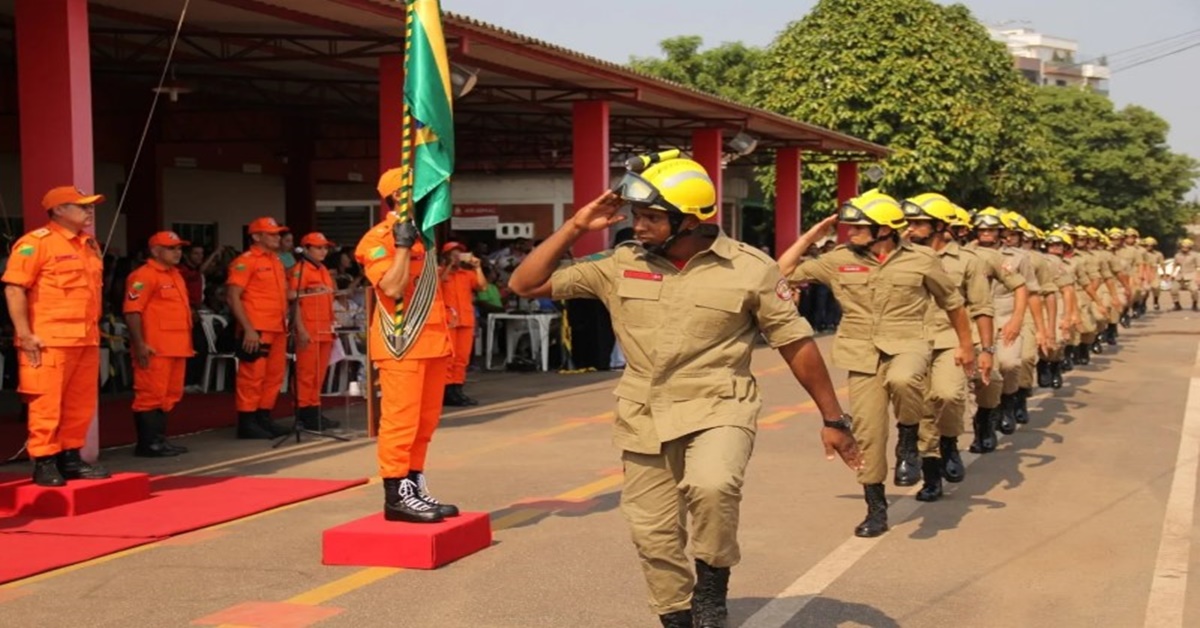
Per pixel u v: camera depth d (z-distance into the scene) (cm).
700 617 497
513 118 2447
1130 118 5597
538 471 1005
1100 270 2112
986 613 595
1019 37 11344
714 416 489
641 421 496
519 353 1986
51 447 839
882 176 2577
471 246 2789
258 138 2445
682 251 498
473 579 662
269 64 1770
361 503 882
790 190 2753
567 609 604
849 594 630
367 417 1227
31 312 840
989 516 816
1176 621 580
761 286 494
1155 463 1020
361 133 2714
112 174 2175
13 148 1917
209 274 1752
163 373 1088
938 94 3234
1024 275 1126
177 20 1409
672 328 492
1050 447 1107
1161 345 2242
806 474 977
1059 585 645
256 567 694
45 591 648
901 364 758
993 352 945
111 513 837
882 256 777
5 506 840
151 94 2145
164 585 657
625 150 2866
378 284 700
